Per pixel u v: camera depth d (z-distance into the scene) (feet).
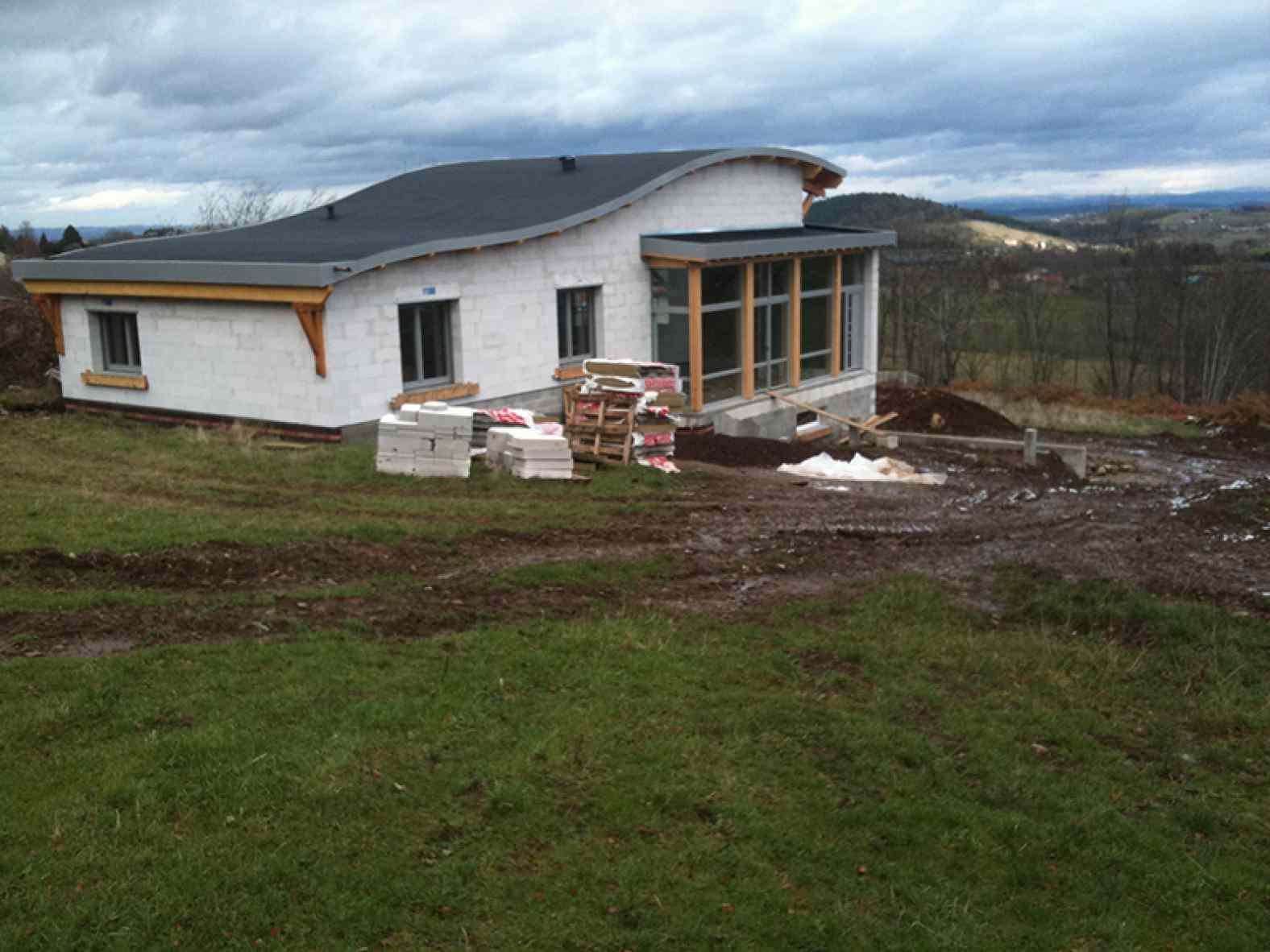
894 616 39.06
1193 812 26.43
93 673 26.81
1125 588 42.45
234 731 24.38
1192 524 55.31
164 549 38.27
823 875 22.22
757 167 91.45
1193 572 45.62
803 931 20.30
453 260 67.41
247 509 46.37
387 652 30.53
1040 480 73.20
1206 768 29.12
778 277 89.04
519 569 40.40
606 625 34.55
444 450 54.29
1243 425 109.60
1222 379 186.09
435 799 22.85
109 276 69.36
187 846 20.24
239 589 35.86
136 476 51.83
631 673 30.53
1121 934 21.65
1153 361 207.82
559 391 75.92
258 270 61.21
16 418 71.05
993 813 25.38
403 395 65.77
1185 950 21.62
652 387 65.87
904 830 24.29
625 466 59.98
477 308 69.36
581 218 73.51
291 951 18.13
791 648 34.71
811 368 95.25
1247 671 35.01
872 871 22.72
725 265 82.58
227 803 21.72
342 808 22.06
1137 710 32.40
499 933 19.20
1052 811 25.95
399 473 54.34
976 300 216.54
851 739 28.19
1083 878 23.52
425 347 68.23
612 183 80.74
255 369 65.16
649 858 21.80
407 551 41.78
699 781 24.84
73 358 75.41
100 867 19.45
